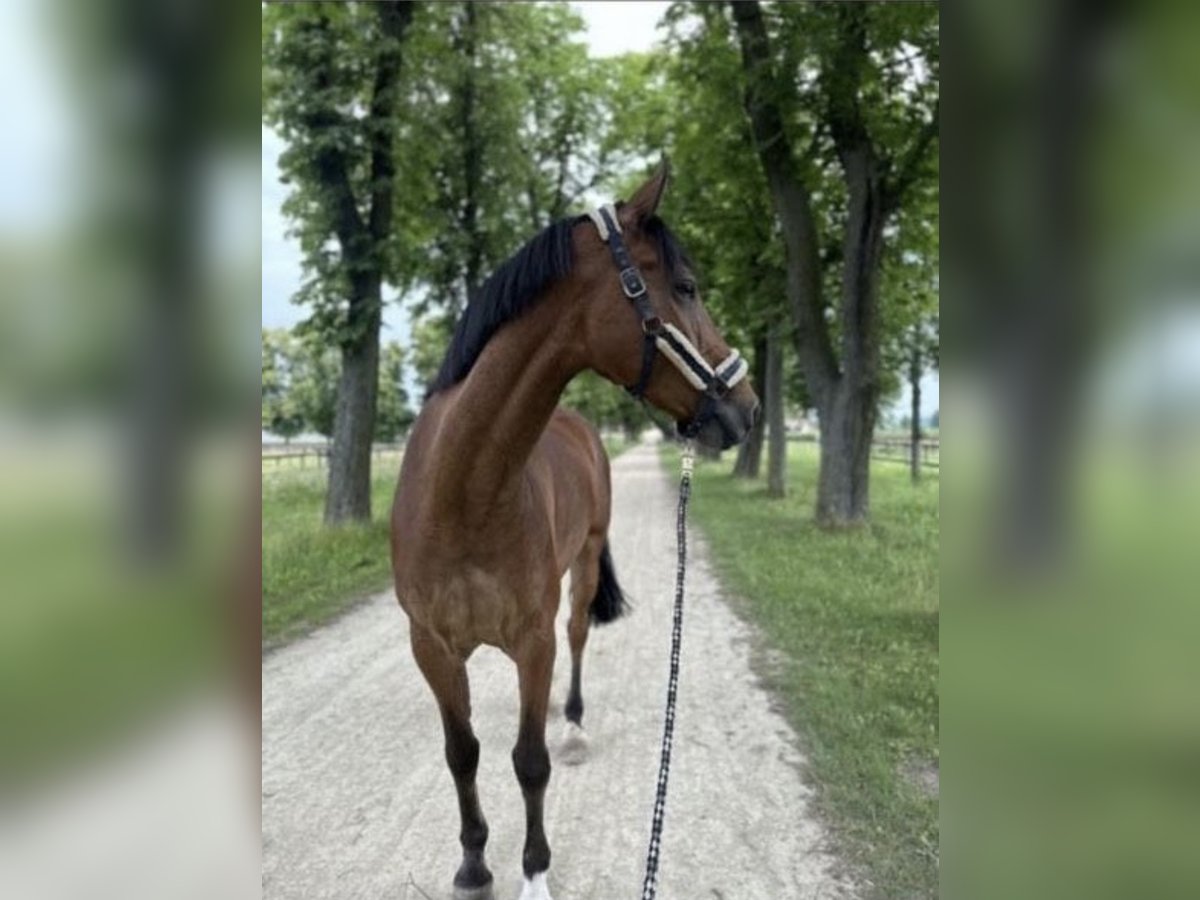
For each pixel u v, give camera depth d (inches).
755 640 239.8
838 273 513.3
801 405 877.2
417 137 469.1
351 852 128.3
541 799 108.8
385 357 1380.4
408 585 104.7
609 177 789.2
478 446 95.3
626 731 174.6
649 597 303.0
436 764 161.2
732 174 497.0
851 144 425.1
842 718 173.2
